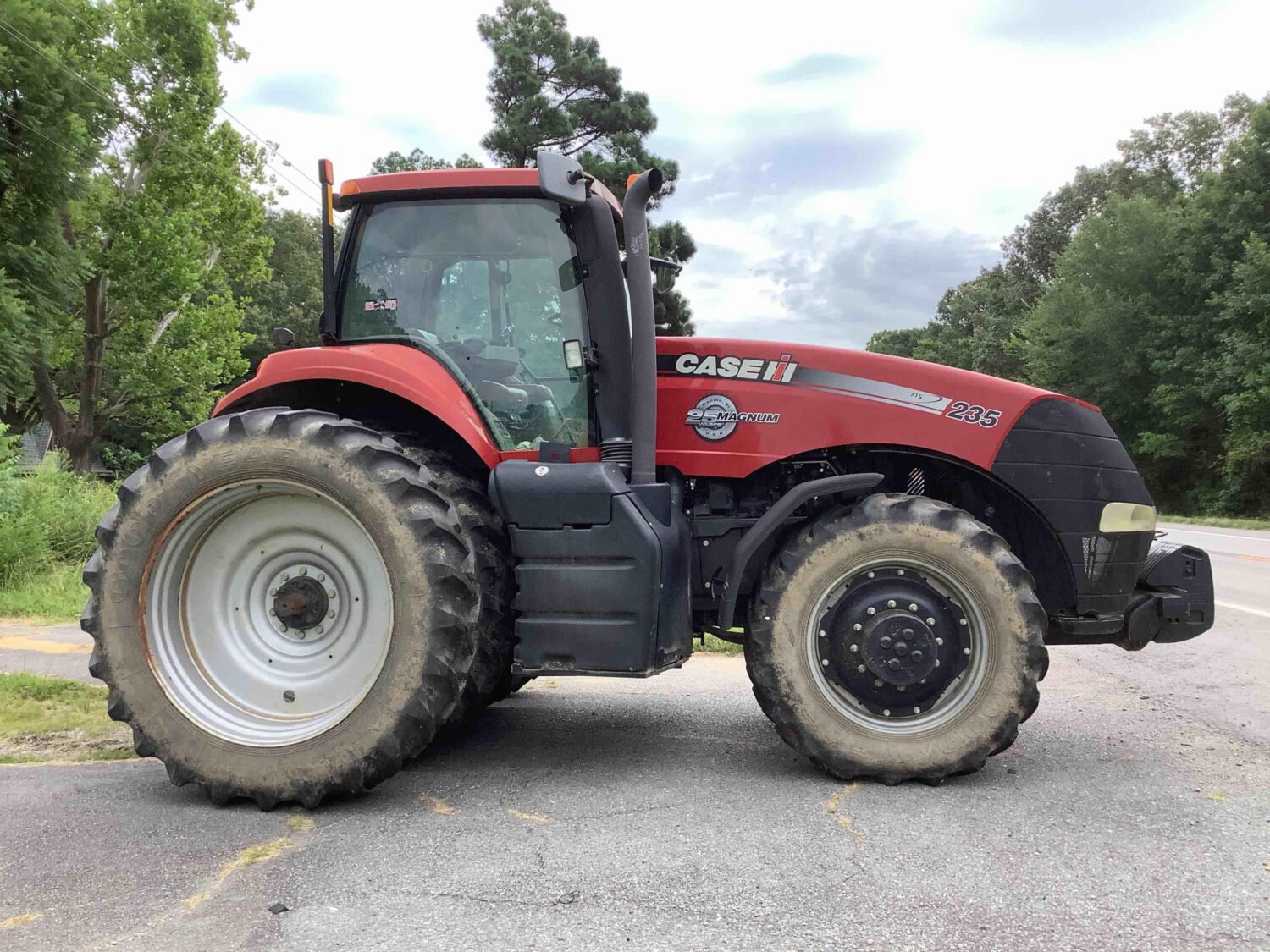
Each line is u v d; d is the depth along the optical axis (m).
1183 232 30.47
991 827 2.74
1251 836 2.67
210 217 24.89
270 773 2.85
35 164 15.68
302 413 3.08
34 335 15.48
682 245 26.80
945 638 3.19
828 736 3.18
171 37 22.36
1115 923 2.12
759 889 2.28
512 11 28.78
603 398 3.46
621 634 3.05
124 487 3.10
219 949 1.97
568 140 28.64
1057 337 33.56
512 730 3.95
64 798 2.97
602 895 2.24
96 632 3.02
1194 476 30.23
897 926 2.09
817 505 3.50
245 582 3.15
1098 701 4.61
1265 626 7.09
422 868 2.40
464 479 3.35
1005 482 3.43
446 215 3.58
